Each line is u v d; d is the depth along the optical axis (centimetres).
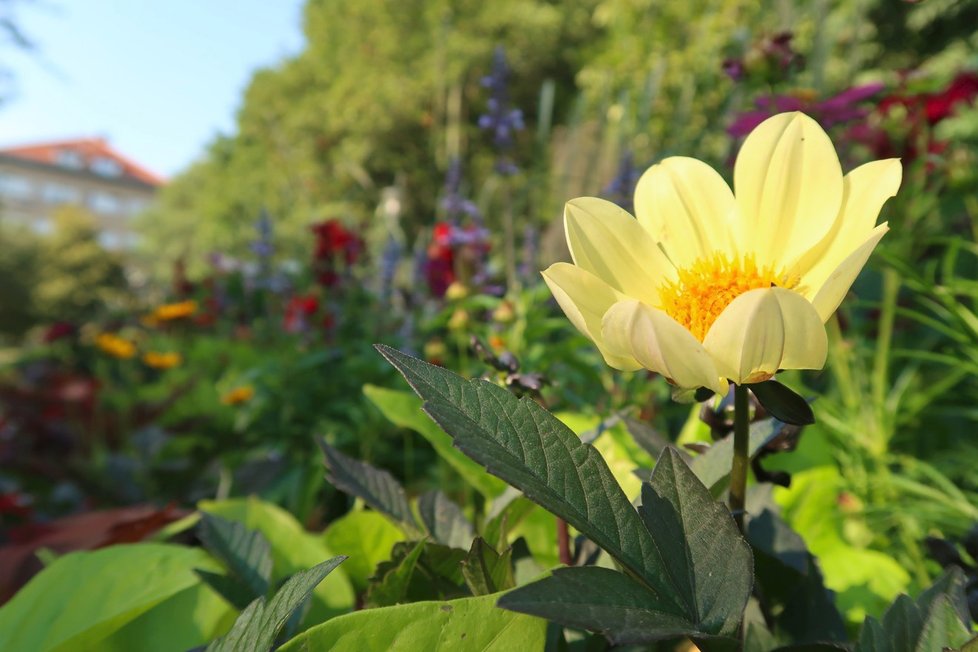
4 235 879
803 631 21
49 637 21
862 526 46
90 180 2250
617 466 30
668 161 21
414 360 15
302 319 106
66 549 36
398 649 15
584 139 122
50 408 101
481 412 14
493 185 105
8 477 84
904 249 62
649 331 15
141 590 22
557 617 12
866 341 71
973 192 61
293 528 32
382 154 626
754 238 19
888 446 54
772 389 16
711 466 19
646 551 14
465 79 614
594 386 57
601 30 646
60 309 844
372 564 29
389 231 125
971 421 65
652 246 20
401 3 701
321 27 812
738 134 62
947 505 45
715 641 13
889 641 15
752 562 14
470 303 66
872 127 66
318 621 27
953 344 66
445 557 20
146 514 37
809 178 19
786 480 21
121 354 145
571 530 26
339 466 24
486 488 29
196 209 1107
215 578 22
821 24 89
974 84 62
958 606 16
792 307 14
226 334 206
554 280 18
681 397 16
